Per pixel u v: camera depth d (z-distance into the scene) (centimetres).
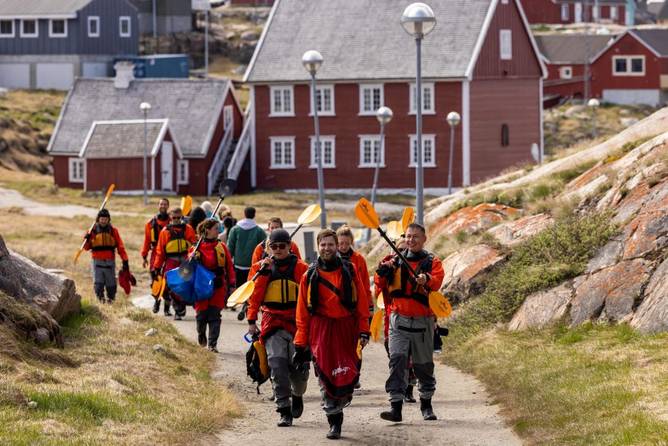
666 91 17188
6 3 16762
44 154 14238
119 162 11412
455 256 3591
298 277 2103
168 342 2831
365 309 1984
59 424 1831
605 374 2217
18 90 16338
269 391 2502
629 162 3478
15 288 2583
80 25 16400
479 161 11325
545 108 17050
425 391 2141
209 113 12125
